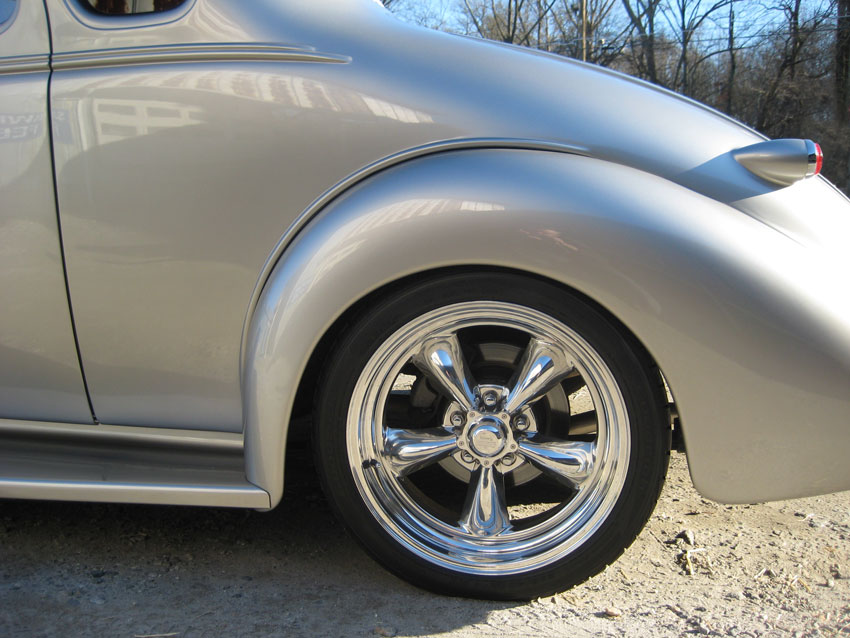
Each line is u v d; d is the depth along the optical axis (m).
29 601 1.71
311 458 1.97
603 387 1.66
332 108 1.68
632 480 1.66
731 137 1.74
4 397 1.84
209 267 1.72
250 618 1.67
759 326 1.58
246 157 1.69
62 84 1.72
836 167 20.23
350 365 1.68
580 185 1.61
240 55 1.71
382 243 1.62
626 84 1.76
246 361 1.68
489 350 1.84
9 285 1.76
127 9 1.75
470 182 1.62
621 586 1.82
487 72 1.71
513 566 1.71
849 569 1.90
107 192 1.72
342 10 1.76
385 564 1.73
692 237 1.58
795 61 20.97
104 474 1.75
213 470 1.76
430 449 1.74
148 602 1.72
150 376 1.79
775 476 1.63
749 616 1.71
